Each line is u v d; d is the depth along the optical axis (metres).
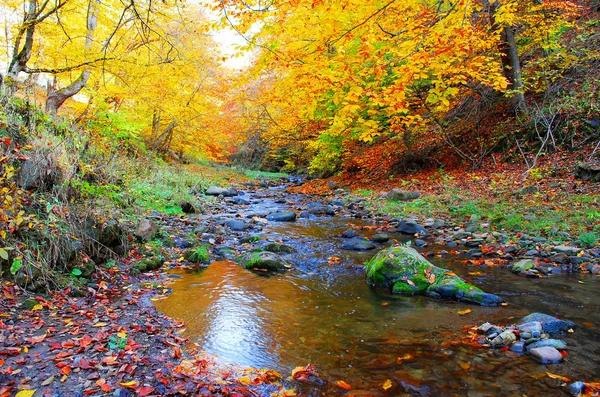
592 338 3.30
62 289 4.06
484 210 8.52
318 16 5.36
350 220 9.97
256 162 33.66
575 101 10.40
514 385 2.66
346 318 3.92
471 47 8.23
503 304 4.17
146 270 5.29
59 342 3.04
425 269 4.85
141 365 2.83
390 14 7.19
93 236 5.00
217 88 15.09
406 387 2.67
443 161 14.23
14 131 4.98
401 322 3.80
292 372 2.88
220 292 4.64
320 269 5.75
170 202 9.89
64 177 5.08
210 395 2.51
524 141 11.48
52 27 8.92
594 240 5.78
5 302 3.54
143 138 16.89
